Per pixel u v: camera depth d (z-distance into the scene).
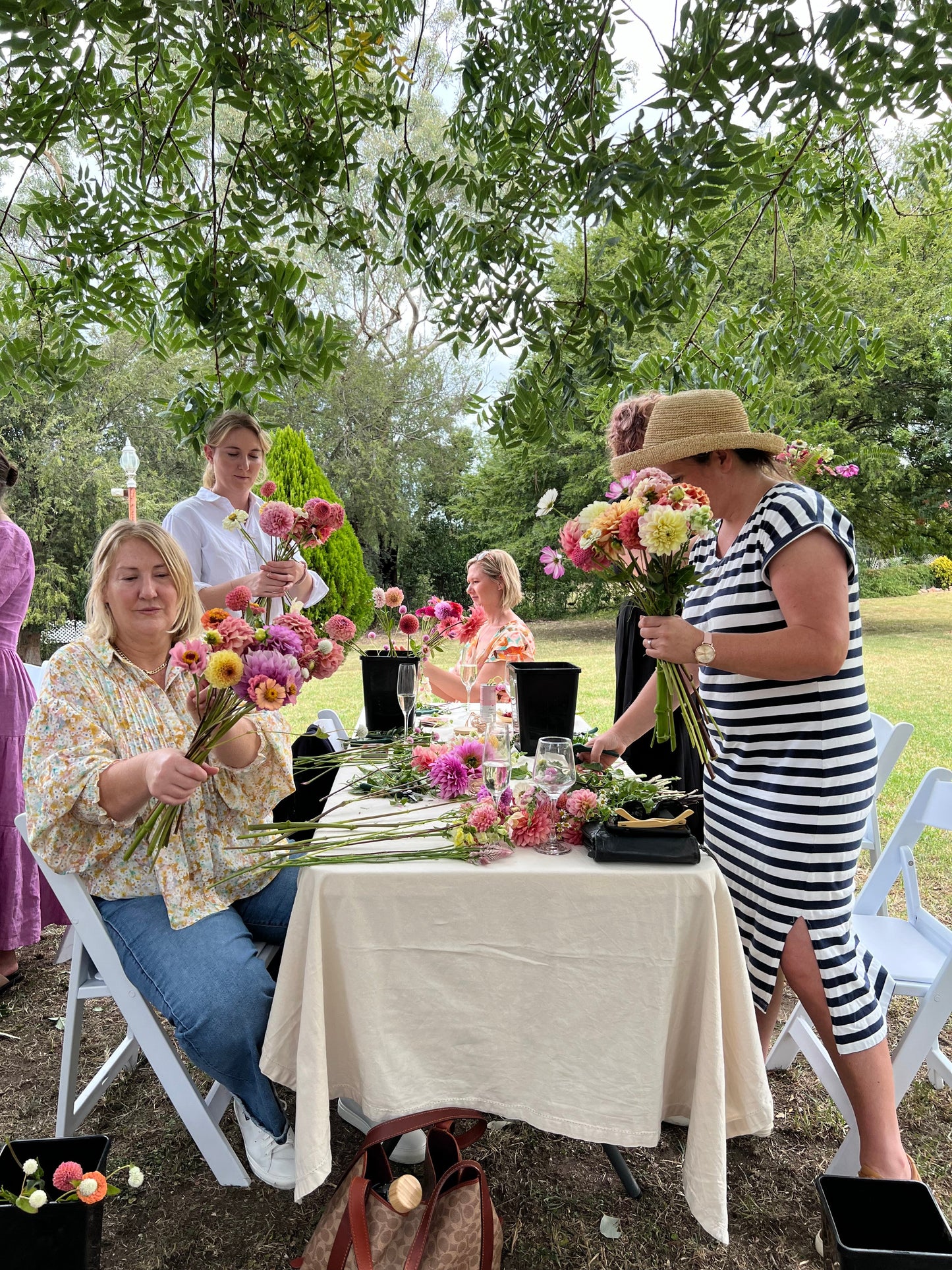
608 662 11.77
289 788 2.29
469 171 2.50
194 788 1.78
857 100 1.84
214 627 1.78
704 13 1.81
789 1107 2.41
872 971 2.12
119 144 2.44
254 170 2.41
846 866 1.92
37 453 15.64
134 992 1.97
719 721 2.10
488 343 2.50
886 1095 1.88
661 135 1.99
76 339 2.64
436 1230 1.60
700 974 1.77
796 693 1.93
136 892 2.06
